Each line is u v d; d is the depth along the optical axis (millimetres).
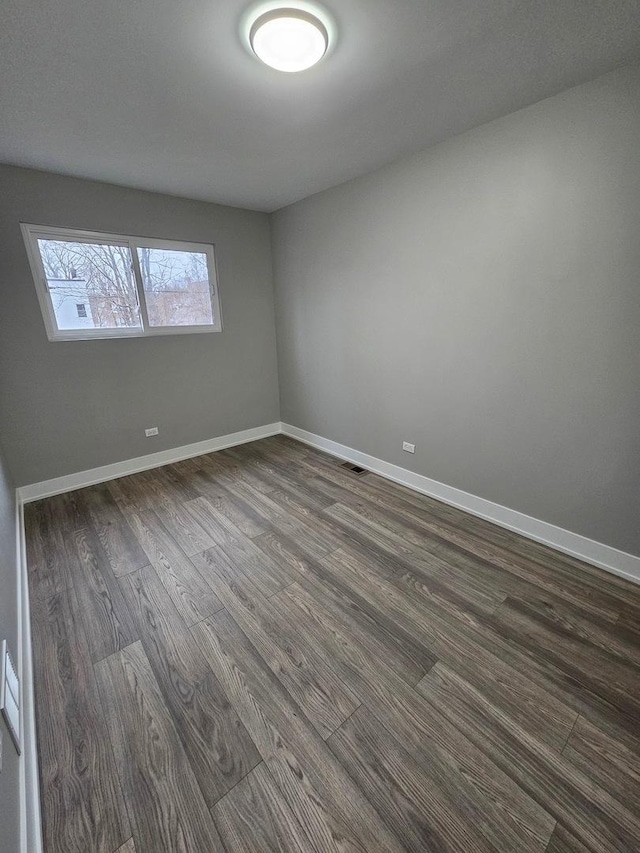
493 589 1881
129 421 3279
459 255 2318
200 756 1178
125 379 3193
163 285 3270
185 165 2486
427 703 1328
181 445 3658
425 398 2760
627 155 1624
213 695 1373
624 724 1247
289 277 3732
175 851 970
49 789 1102
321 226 3215
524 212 1983
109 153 2268
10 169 2432
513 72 1593
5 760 937
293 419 4262
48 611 1776
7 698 1074
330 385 3613
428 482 2881
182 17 1224
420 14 1256
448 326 2486
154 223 3080
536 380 2121
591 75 1630
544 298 1999
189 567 2084
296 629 1661
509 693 1358
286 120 1930
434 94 1738
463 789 1080
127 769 1147
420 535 2363
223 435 3965
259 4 1188
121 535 2393
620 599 1803
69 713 1314
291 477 3254
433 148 2291
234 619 1723
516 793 1069
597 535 2027
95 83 1572
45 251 2668
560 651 1526
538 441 2180
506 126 1956
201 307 3549
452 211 2287
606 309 1803
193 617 1737
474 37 1374
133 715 1307
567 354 1973
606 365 1852
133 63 1453
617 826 996
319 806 1051
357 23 1290
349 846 969
